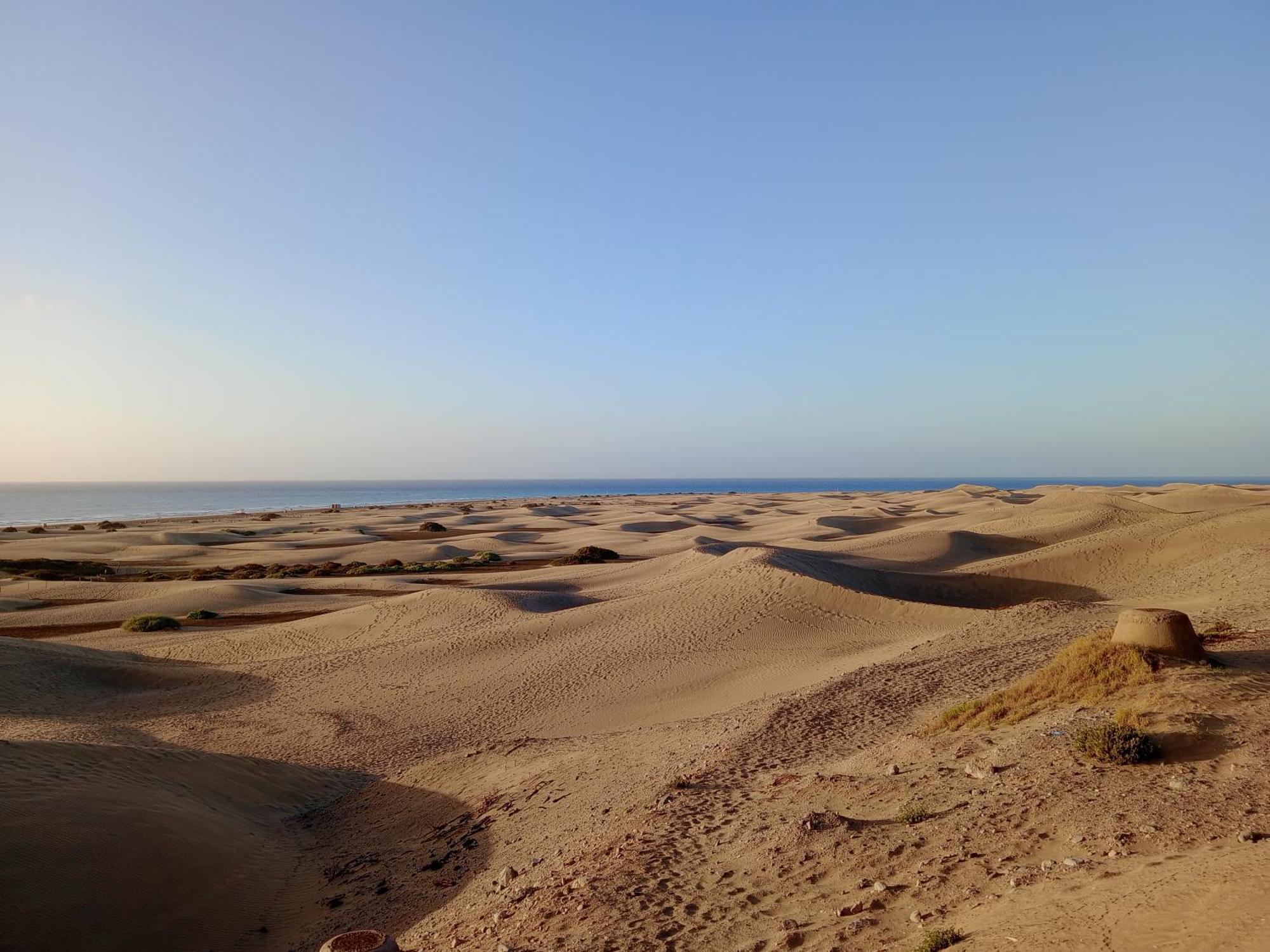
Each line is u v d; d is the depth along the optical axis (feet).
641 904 22.11
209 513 483.51
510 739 53.98
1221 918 12.85
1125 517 148.25
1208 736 24.22
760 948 18.34
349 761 53.67
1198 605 62.59
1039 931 14.55
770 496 510.58
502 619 92.99
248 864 33.91
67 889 26.78
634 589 111.75
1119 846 18.67
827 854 22.53
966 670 48.19
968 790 25.08
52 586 133.80
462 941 23.80
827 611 81.05
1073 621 61.05
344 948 19.21
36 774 34.86
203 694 72.49
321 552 191.62
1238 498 172.86
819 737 39.09
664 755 40.65
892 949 16.52
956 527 166.20
